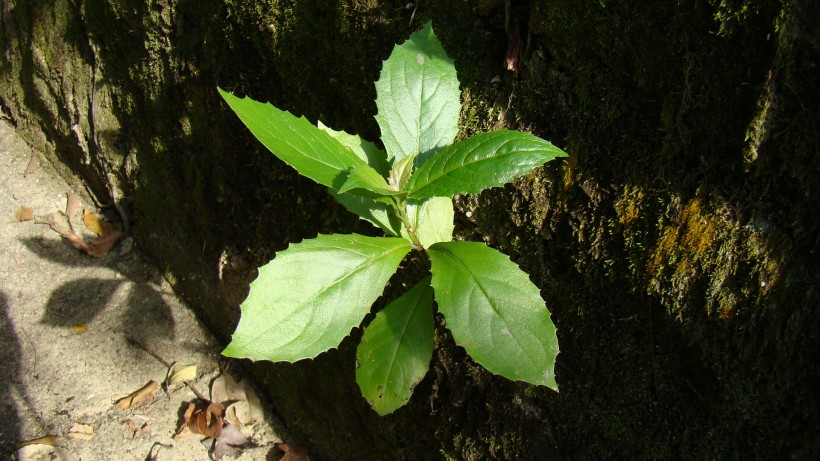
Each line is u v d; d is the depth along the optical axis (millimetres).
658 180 385
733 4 342
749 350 376
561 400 446
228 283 626
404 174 370
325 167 353
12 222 738
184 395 647
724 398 388
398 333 387
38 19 701
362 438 575
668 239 386
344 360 550
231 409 635
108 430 615
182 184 622
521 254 442
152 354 667
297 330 345
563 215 420
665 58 371
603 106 395
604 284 416
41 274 708
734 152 363
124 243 731
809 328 361
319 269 353
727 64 354
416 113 395
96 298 697
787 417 376
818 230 350
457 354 476
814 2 329
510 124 426
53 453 594
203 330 682
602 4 376
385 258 367
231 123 551
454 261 360
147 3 571
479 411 479
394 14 442
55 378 643
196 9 543
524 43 414
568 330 437
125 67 625
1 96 807
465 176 341
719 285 376
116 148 685
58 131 745
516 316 344
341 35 463
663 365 408
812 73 335
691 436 404
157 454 606
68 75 696
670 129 376
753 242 365
